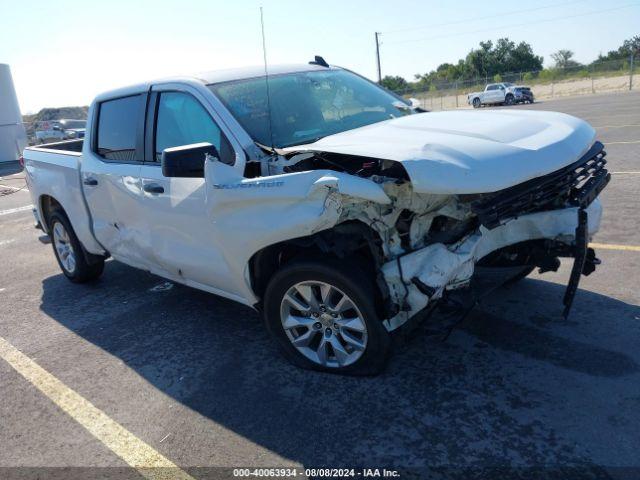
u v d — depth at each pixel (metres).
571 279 3.44
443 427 2.93
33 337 4.73
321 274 3.26
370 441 2.89
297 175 3.06
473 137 3.23
